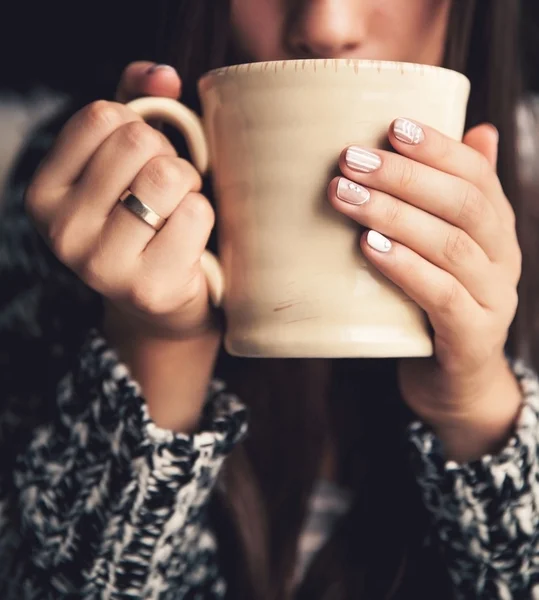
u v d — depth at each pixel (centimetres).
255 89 45
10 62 93
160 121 51
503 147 66
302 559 64
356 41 51
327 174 45
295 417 65
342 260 45
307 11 50
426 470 54
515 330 69
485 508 53
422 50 54
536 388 55
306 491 64
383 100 44
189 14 59
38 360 66
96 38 89
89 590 54
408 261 46
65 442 54
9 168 95
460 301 47
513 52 66
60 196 48
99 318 64
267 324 47
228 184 47
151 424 52
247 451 65
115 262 47
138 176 46
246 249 47
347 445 66
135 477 52
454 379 52
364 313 46
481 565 54
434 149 45
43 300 68
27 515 55
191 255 47
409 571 62
